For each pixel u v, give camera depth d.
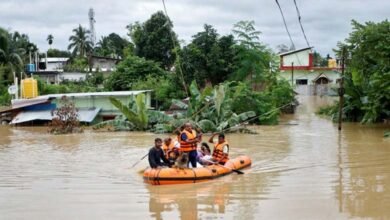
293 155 20.36
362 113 35.03
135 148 23.03
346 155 20.06
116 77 48.31
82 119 35.19
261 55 43.81
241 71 43.44
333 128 31.59
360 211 11.63
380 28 28.69
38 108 36.62
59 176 16.31
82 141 26.09
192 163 16.09
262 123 35.53
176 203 12.55
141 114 30.80
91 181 15.39
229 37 45.31
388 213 11.44
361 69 31.19
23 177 16.20
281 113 44.25
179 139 17.08
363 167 17.31
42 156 20.83
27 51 78.81
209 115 30.27
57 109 32.94
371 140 24.84
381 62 28.62
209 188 14.20
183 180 14.85
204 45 45.34
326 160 18.92
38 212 11.91
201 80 44.12
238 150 22.09
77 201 12.88
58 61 87.62
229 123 29.42
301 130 30.84
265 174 16.25
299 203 12.41
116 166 18.11
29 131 32.22
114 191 13.95
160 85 44.12
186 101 36.56
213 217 11.28
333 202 12.47
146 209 12.02
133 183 15.02
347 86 34.47
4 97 50.06
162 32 55.75
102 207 12.26
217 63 44.12
